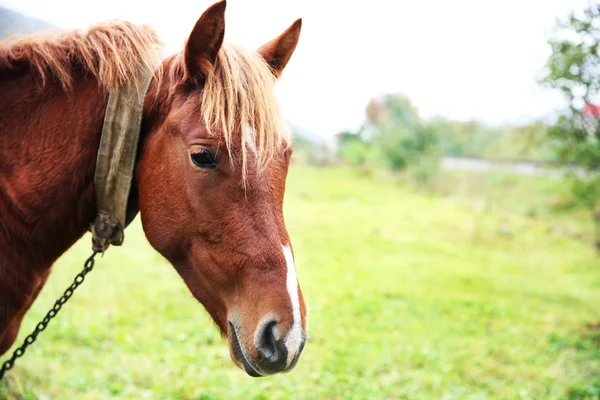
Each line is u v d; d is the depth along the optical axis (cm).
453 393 490
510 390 511
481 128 3234
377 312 761
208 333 596
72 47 206
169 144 192
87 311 635
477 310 830
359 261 1130
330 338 621
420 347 623
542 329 756
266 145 186
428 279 1026
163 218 196
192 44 185
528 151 977
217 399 432
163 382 458
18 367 443
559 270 1262
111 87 196
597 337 732
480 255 1343
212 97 185
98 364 486
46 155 202
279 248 189
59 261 873
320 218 1633
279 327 181
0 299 204
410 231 1558
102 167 201
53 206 205
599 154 861
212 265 194
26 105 204
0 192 203
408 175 2681
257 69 194
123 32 205
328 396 458
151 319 635
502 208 2017
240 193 187
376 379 513
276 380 482
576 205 1090
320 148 3716
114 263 894
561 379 550
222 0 180
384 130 2945
